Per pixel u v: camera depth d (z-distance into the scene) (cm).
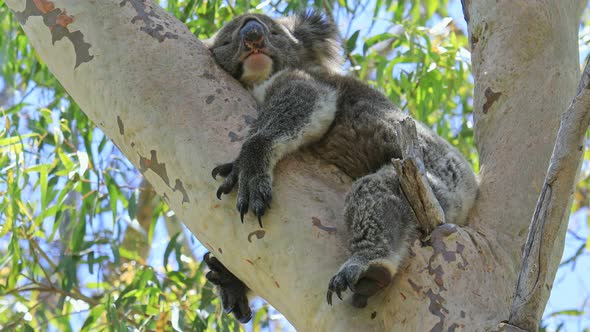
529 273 548
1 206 1083
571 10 798
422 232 618
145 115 688
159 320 1129
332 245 608
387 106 813
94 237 1238
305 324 594
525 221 675
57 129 1081
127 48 720
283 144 688
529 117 720
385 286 583
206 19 1274
